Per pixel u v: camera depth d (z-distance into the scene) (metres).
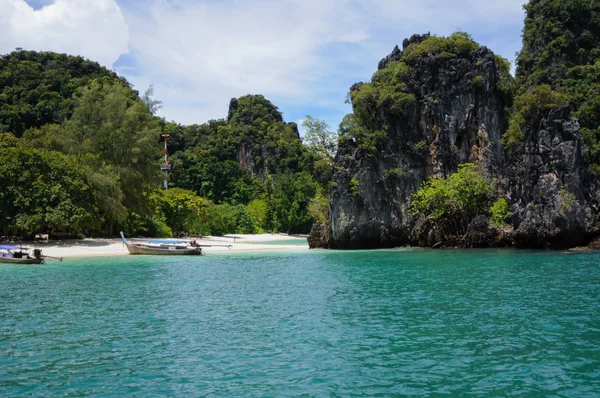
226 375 13.35
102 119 69.88
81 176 58.03
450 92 56.41
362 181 56.78
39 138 76.56
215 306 22.92
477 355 14.69
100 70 139.25
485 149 55.25
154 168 74.31
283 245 70.94
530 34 76.88
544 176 48.06
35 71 122.00
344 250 56.41
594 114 58.06
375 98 57.31
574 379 12.66
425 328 17.92
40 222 52.47
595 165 53.28
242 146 162.62
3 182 53.12
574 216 46.28
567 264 35.53
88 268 39.72
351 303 23.00
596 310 20.17
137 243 54.97
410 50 60.59
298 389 12.26
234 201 126.06
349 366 13.91
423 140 56.94
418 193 55.19
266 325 18.94
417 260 41.69
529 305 21.44
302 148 154.25
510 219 51.38
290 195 118.50
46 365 14.38
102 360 14.82
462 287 26.73
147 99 84.19
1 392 12.28
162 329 18.53
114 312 21.69
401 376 13.05
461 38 59.00
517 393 11.81
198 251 53.19
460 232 54.12
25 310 22.19
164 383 12.82
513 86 58.88
